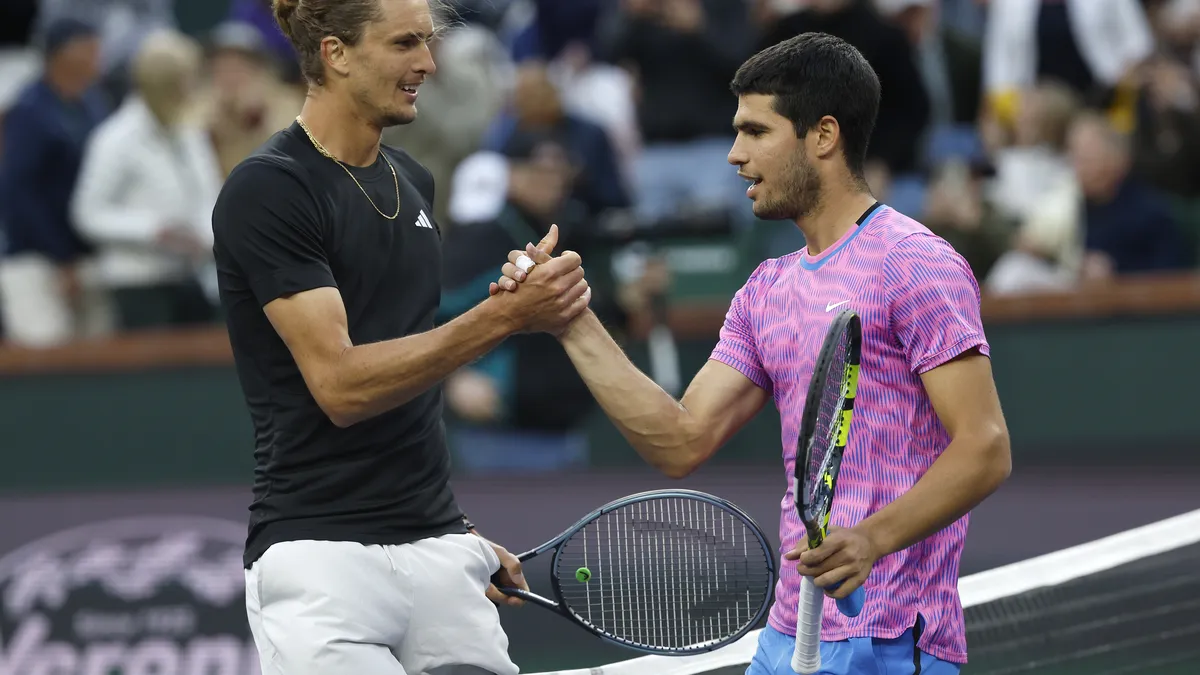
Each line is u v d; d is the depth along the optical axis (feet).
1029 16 97.09
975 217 88.17
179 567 78.18
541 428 82.28
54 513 80.94
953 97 98.48
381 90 38.37
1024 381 81.97
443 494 41.01
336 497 38.86
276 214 37.45
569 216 82.43
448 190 91.86
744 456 81.92
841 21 88.94
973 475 35.60
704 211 91.25
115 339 88.79
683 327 85.71
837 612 37.55
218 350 87.61
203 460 87.30
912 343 36.73
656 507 44.70
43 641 77.92
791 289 39.17
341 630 38.22
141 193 91.81
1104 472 77.66
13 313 92.99
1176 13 101.50
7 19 113.09
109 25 113.19
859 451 37.50
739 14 99.96
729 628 44.14
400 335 39.73
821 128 38.11
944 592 37.91
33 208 92.79
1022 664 50.21
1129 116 94.48
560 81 103.50
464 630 40.19
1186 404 79.87
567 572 45.06
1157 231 86.38
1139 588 51.52
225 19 120.26
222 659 76.18
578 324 40.06
